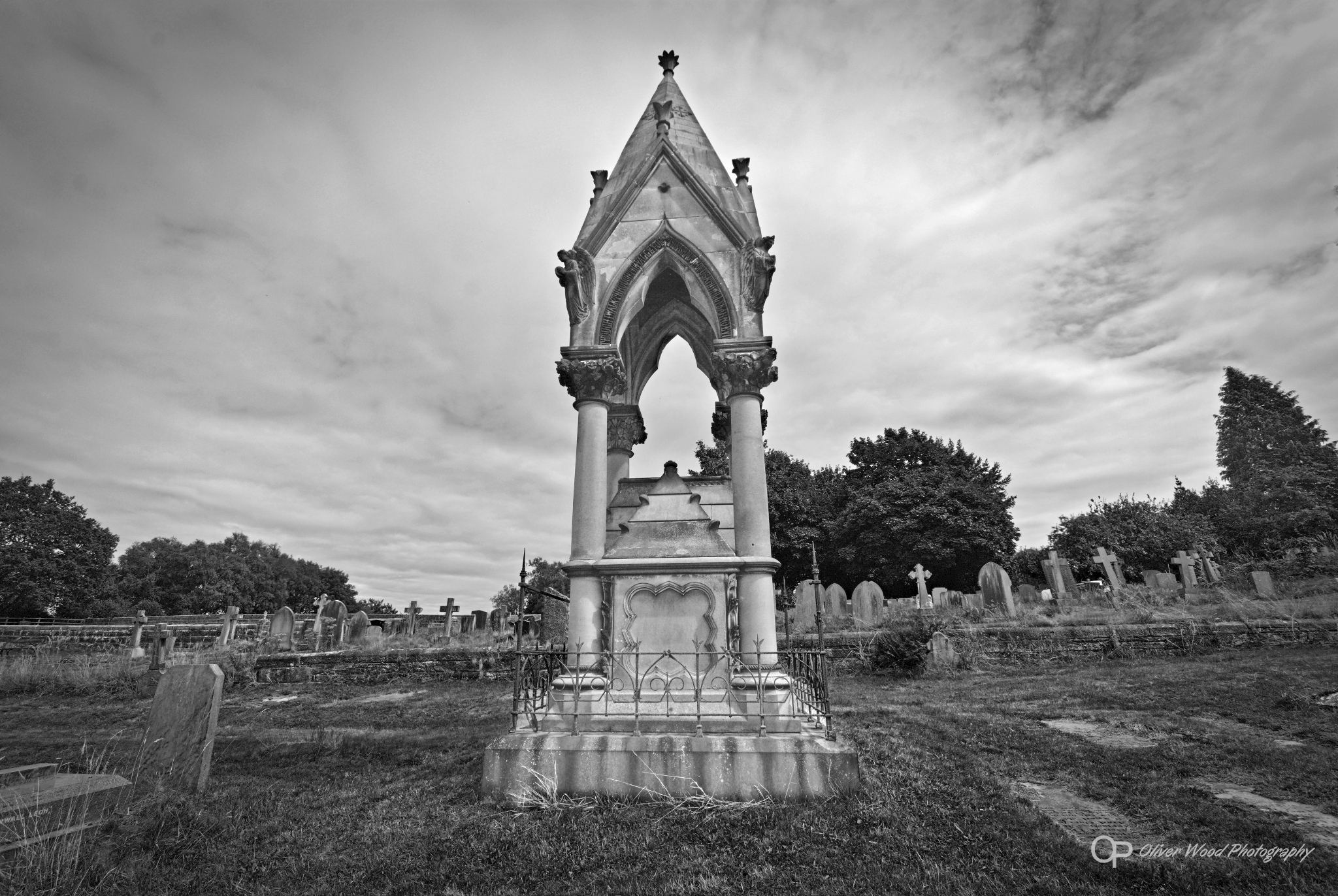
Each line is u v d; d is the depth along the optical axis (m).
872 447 50.97
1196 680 13.24
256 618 49.56
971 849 4.94
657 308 10.88
